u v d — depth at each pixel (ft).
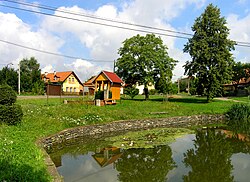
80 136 63.57
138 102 120.47
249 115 106.52
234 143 61.41
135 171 40.01
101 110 85.92
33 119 58.95
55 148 52.65
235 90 218.59
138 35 140.56
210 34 137.49
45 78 244.01
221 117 106.63
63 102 96.84
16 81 193.67
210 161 45.65
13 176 25.08
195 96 193.26
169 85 135.44
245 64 217.77
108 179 36.22
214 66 134.62
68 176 36.68
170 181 35.70
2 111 49.62
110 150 52.34
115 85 110.83
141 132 72.33
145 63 137.18
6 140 37.68
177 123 93.86
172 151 52.13
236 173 39.09
